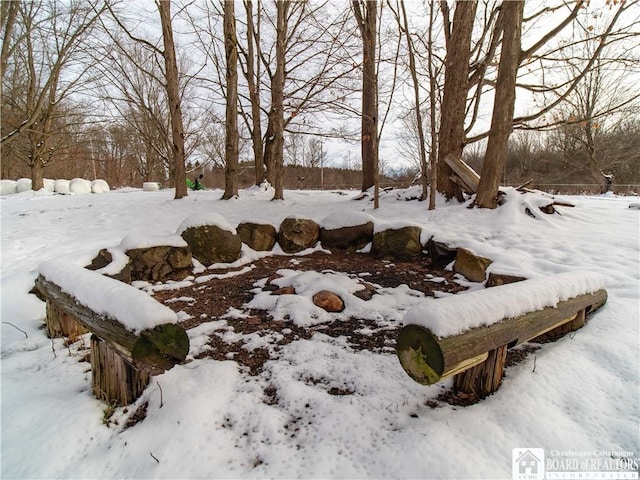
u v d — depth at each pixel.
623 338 2.64
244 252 5.61
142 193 12.86
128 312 1.91
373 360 2.72
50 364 2.78
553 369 2.39
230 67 8.97
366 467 1.76
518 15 5.71
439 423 1.96
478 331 1.88
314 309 3.66
